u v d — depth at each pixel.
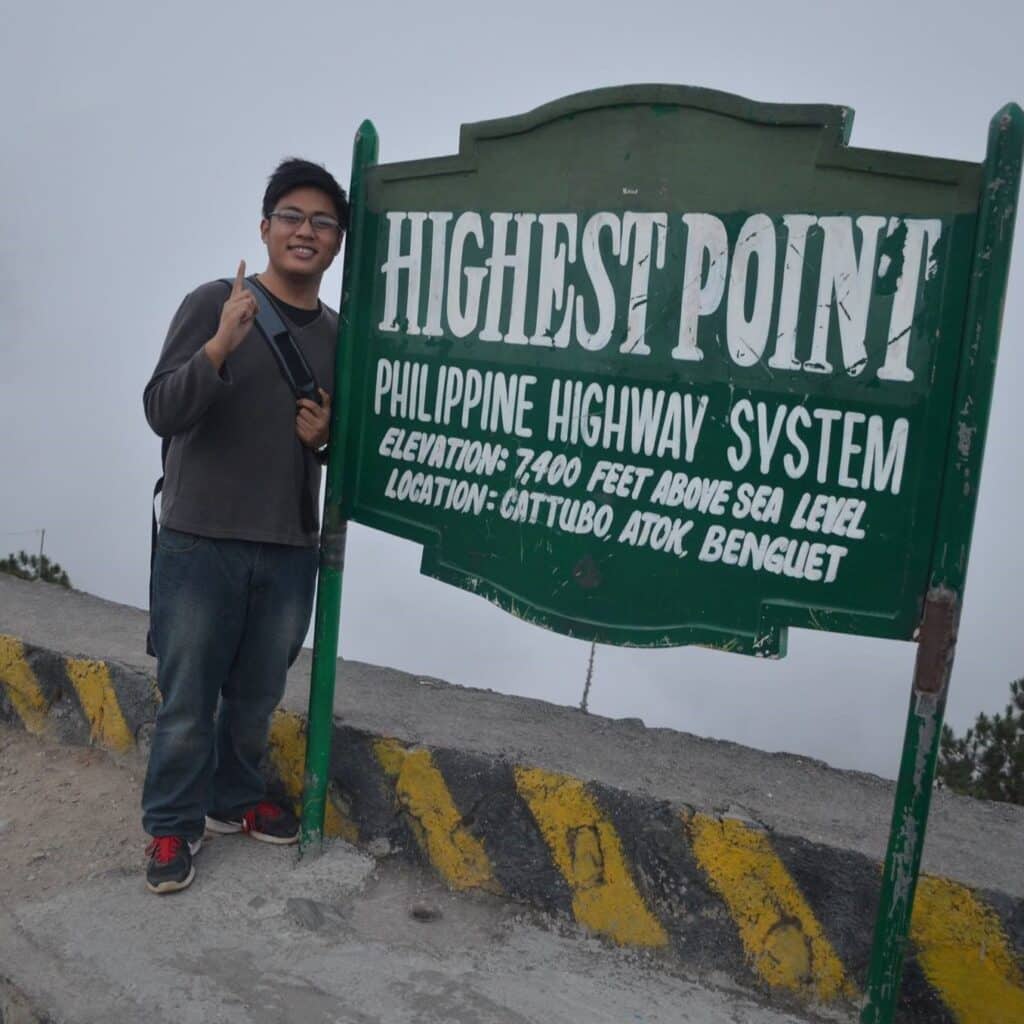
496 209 2.65
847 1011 2.44
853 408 2.24
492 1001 2.46
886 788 2.85
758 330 2.34
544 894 2.79
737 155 2.34
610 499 2.54
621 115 2.46
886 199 2.18
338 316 2.90
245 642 2.88
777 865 2.51
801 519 2.31
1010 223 2.03
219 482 2.71
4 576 4.84
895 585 2.21
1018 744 7.08
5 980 2.48
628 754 2.99
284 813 3.13
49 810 3.33
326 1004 2.42
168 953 2.56
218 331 2.55
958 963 2.34
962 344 2.10
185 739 2.77
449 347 2.75
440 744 2.97
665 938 2.63
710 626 2.43
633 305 2.49
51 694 3.83
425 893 2.90
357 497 2.90
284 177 2.74
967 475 2.09
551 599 2.63
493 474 2.71
